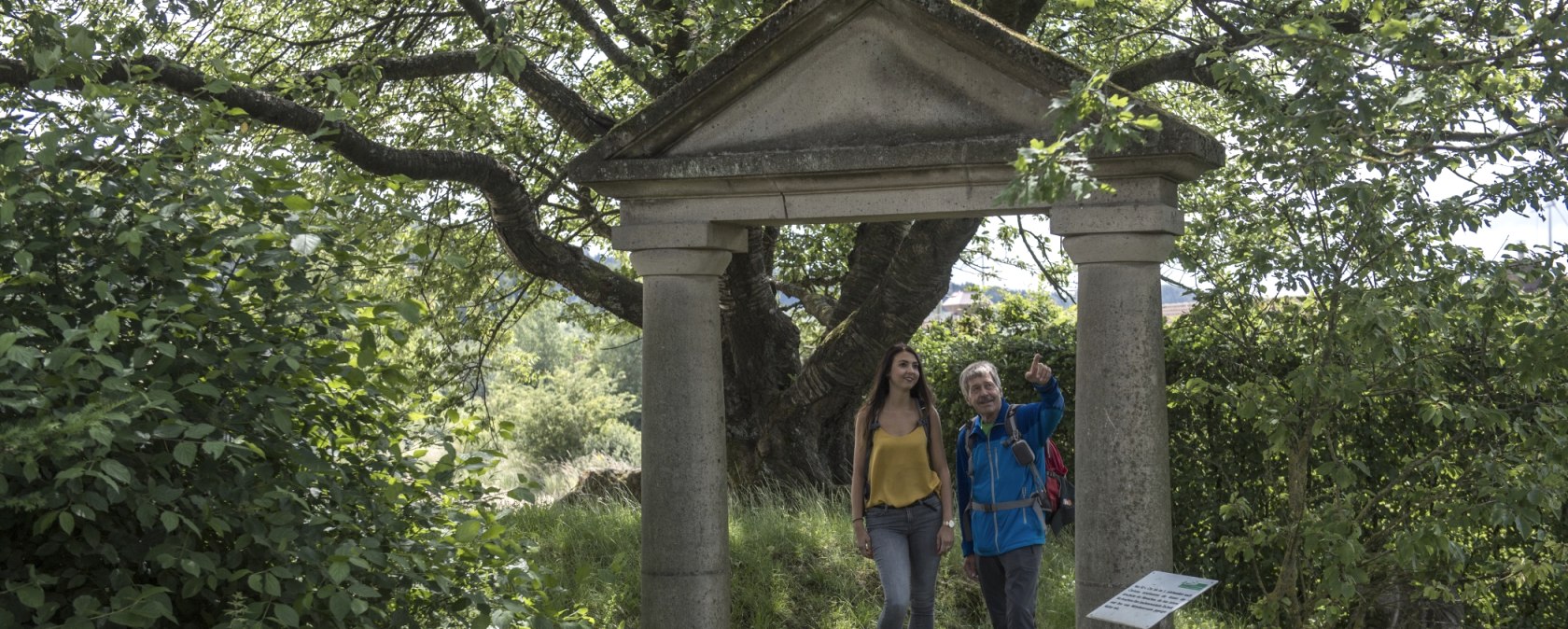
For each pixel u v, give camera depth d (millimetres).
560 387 26516
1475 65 4695
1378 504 6723
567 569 6812
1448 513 5250
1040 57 4348
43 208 3570
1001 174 4492
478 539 4066
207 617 3771
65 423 3072
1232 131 5695
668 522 5039
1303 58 4520
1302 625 5945
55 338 3521
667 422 5047
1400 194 4926
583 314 14281
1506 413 5262
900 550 5078
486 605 3938
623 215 5102
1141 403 4391
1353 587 5285
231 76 4230
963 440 5355
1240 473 8125
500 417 25484
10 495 3359
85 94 3713
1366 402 6512
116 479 3242
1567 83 4293
